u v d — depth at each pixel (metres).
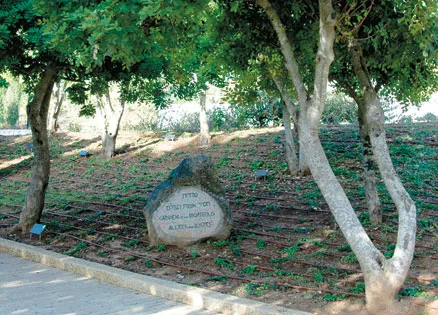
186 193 10.09
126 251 10.02
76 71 11.82
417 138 15.98
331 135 17.72
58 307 6.93
